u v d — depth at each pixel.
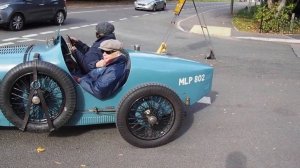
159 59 5.41
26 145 5.02
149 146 5.07
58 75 4.73
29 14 16.47
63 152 4.89
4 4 15.55
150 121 4.94
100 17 23.20
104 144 5.14
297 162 4.87
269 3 20.12
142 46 13.32
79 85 5.03
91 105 5.12
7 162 4.59
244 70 9.97
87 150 4.96
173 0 53.41
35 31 15.77
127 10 30.72
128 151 4.98
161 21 22.69
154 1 31.69
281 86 8.52
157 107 4.99
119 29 17.84
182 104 5.11
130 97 4.84
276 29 18.83
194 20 23.56
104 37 5.49
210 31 18.33
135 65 5.15
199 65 5.62
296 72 10.02
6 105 4.74
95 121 5.20
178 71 5.37
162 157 4.87
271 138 5.59
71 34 15.20
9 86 4.69
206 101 7.18
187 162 4.77
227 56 11.94
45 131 4.87
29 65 4.67
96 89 4.98
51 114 4.89
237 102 7.22
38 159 4.69
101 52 5.42
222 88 8.12
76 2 35.25
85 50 5.95
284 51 13.49
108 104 5.17
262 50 13.52
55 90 4.83
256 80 8.95
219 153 5.05
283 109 6.92
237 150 5.15
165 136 5.11
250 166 4.72
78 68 5.50
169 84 5.34
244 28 19.84
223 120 6.25
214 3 53.88
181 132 5.67
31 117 4.89
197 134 5.62
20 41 13.16
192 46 13.70
